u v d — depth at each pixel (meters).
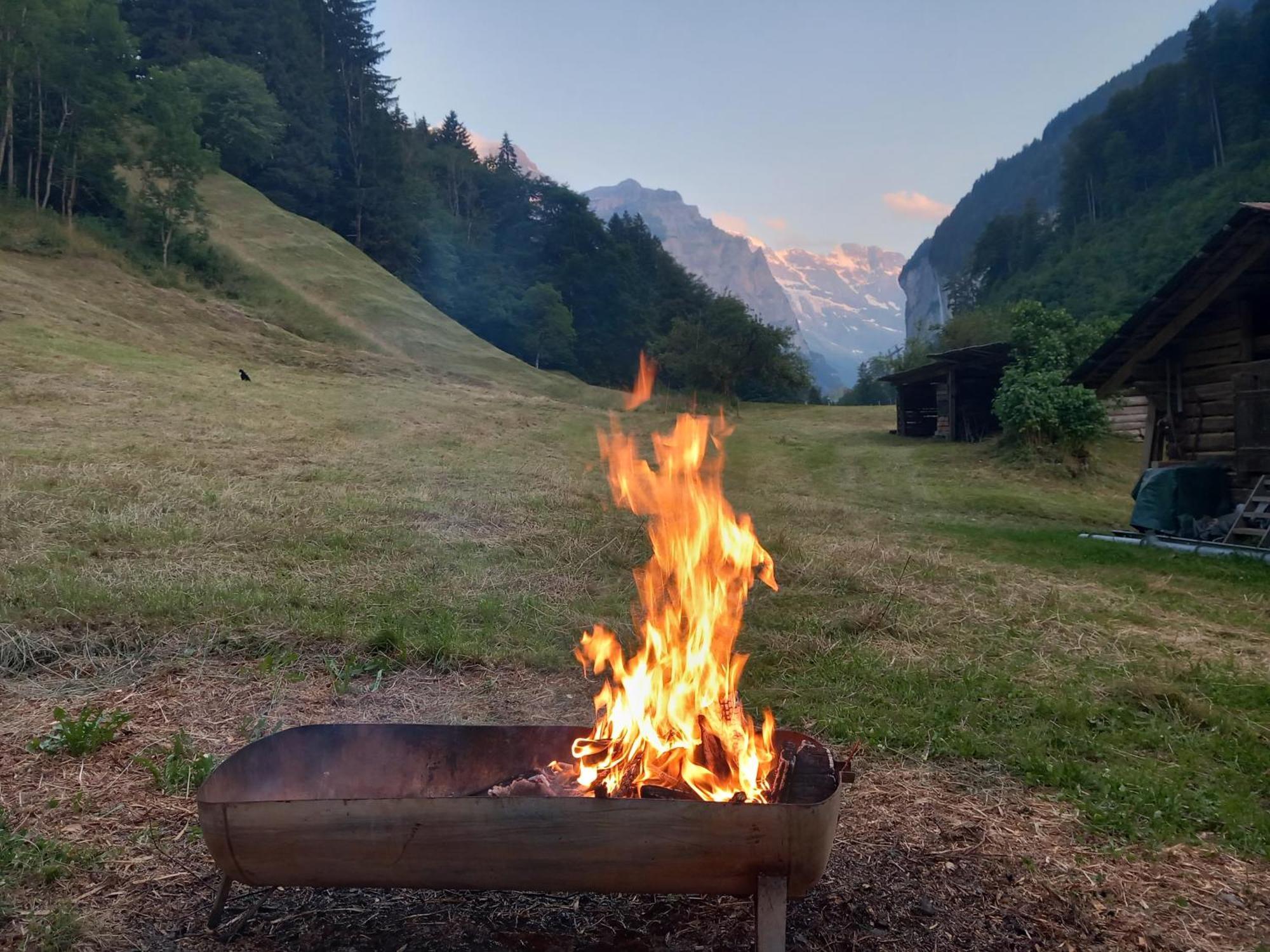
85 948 2.78
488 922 3.04
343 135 108.56
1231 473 13.51
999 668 6.22
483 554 8.84
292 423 18.88
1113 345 14.39
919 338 68.69
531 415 27.09
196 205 48.97
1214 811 3.98
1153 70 145.12
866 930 3.05
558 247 126.56
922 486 20.62
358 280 55.28
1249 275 12.94
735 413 41.94
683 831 2.59
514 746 3.26
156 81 49.50
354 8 126.94
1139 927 3.10
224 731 4.58
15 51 41.94
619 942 2.95
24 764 4.05
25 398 16.69
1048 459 22.78
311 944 2.88
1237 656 6.85
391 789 3.17
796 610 7.64
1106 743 4.86
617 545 9.52
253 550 8.28
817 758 2.97
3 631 5.52
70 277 34.59
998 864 3.50
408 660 5.79
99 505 9.36
